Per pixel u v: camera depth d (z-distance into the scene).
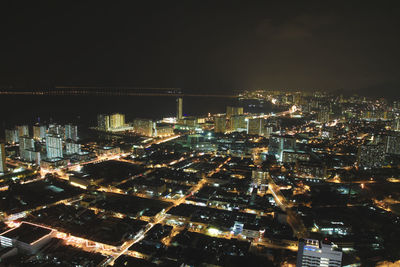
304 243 176.50
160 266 196.12
